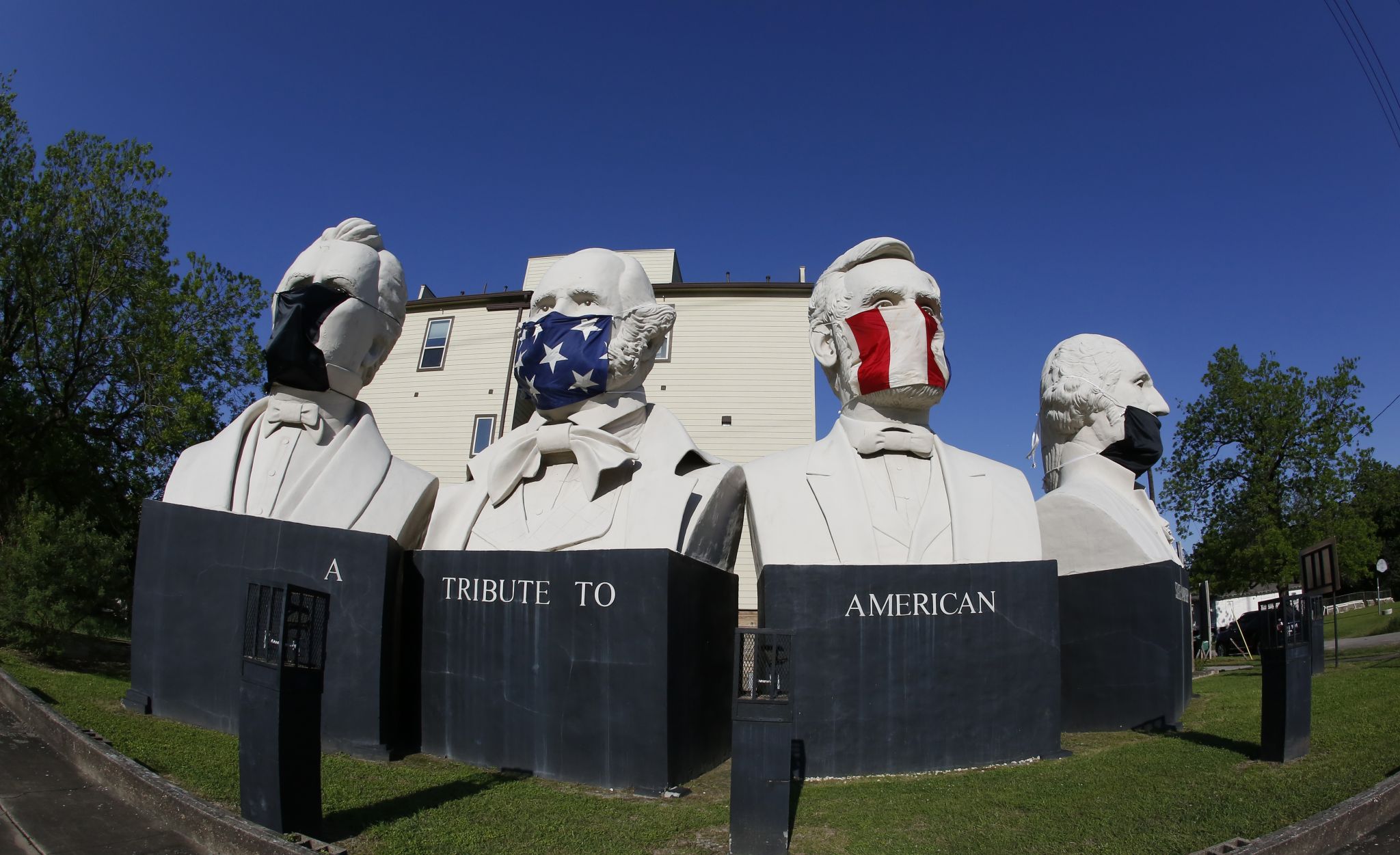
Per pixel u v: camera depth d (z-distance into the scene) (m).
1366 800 5.23
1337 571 12.04
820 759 6.84
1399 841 4.97
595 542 7.89
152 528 8.27
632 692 6.66
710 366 21.30
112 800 5.44
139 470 19.23
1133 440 10.70
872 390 8.18
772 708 5.02
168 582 8.08
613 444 8.31
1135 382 10.95
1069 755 7.38
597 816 5.67
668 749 6.51
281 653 4.72
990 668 7.23
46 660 10.51
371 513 8.34
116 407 19.78
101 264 19.14
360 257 8.85
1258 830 4.96
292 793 4.70
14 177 18.77
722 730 8.01
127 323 19.55
